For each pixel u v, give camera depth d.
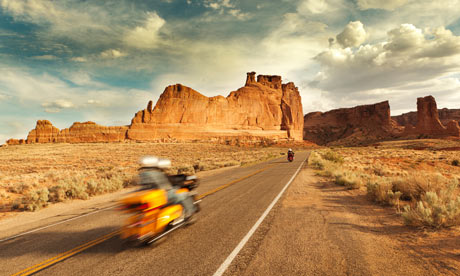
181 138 143.88
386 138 180.38
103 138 134.88
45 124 137.25
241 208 7.57
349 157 39.88
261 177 15.95
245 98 173.25
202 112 154.75
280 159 39.88
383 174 16.75
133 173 23.64
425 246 4.09
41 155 60.97
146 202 4.72
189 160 47.19
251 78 188.62
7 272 4.07
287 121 182.38
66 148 80.12
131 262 4.08
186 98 155.38
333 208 7.15
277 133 170.62
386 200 7.44
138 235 4.58
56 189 12.44
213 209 7.59
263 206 7.72
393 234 4.77
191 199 6.23
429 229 4.81
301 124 196.75
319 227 5.41
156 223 4.85
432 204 5.74
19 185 16.16
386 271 3.36
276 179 14.56
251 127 167.75
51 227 6.80
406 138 157.25
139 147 83.19
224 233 5.27
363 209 6.88
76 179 17.56
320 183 12.46
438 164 26.64
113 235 5.60
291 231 5.21
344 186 11.12
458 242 4.12
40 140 132.12
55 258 4.50
